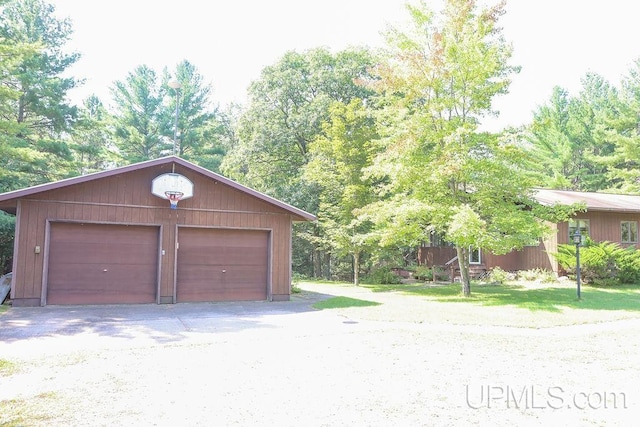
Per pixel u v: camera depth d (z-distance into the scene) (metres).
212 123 35.97
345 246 20.44
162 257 12.52
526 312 10.94
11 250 18.08
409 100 14.74
